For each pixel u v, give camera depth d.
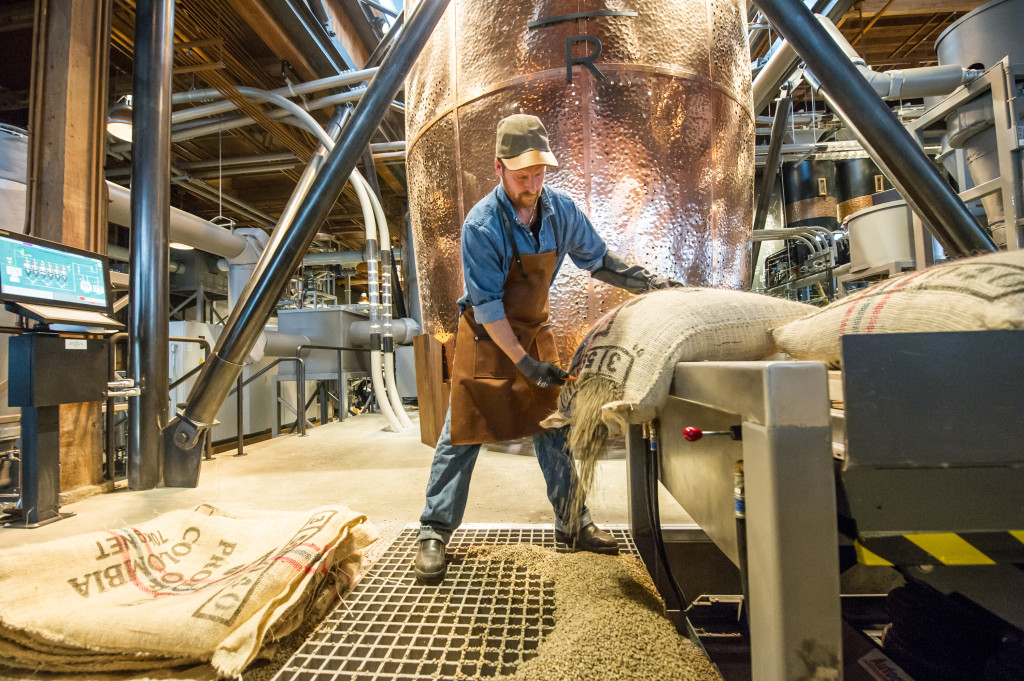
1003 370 0.51
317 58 4.71
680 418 1.13
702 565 1.51
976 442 0.51
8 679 1.01
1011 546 0.62
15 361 2.25
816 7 4.15
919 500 0.58
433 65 2.97
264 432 5.32
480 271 1.32
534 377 1.35
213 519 1.54
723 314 0.98
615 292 2.72
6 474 2.74
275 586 1.16
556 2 2.59
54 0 2.72
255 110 4.65
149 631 1.05
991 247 2.12
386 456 3.65
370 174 6.29
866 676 0.87
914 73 3.18
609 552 1.57
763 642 0.59
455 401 1.46
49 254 2.36
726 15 2.85
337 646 1.12
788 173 6.93
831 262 5.35
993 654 0.88
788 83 4.51
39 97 2.68
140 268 2.90
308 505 2.42
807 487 0.55
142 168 2.89
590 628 1.12
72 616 1.07
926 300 0.62
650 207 2.62
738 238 2.97
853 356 0.52
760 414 0.57
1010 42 2.96
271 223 9.00
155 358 2.91
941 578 0.95
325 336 6.51
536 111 2.63
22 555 1.21
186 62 4.24
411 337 7.70
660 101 2.61
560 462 1.58
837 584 0.55
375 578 1.46
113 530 1.41
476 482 2.67
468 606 1.28
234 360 2.87
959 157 3.23
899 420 0.51
